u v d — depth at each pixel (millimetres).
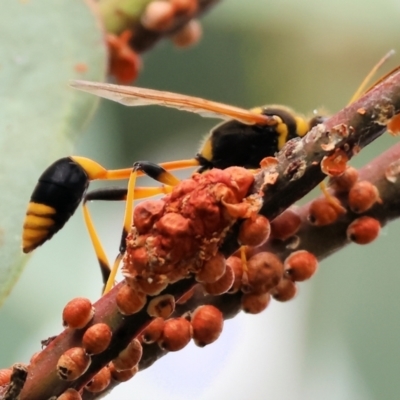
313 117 229
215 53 325
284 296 202
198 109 218
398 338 243
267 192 195
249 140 227
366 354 245
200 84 328
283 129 226
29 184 218
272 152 227
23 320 256
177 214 194
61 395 196
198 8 253
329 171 195
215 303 201
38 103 222
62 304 262
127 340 196
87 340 195
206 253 194
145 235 194
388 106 194
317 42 314
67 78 225
